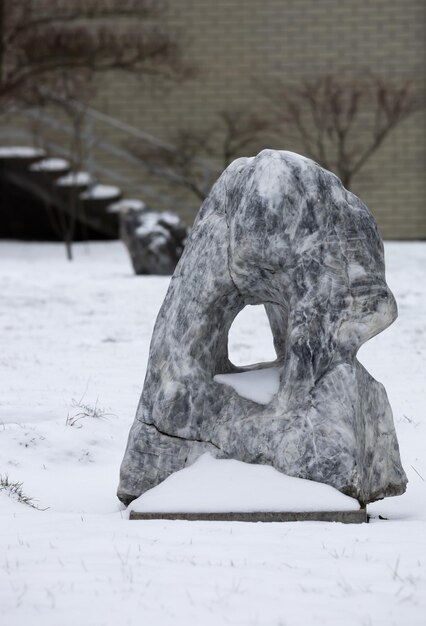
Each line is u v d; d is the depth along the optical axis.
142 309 24.16
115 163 43.12
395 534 8.63
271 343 19.73
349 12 42.84
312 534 8.62
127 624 6.44
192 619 6.50
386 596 6.91
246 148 43.22
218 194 10.41
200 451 9.98
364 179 43.19
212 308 10.18
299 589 7.06
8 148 40.84
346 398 9.55
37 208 41.00
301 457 9.48
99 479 11.62
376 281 9.93
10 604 6.83
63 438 12.64
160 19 42.94
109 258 36.88
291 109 41.94
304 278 9.78
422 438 12.75
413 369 17.36
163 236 30.70
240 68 43.09
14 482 11.30
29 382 16.27
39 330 21.56
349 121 41.16
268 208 9.86
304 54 42.97
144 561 7.77
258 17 43.00
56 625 6.44
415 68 42.75
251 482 9.52
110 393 15.45
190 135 43.06
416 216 43.19
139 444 10.07
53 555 8.01
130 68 39.88
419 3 42.69
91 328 21.75
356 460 9.42
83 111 39.31
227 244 10.10
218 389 10.09
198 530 8.79
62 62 39.09
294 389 9.70
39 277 30.27
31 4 39.66
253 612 6.62
